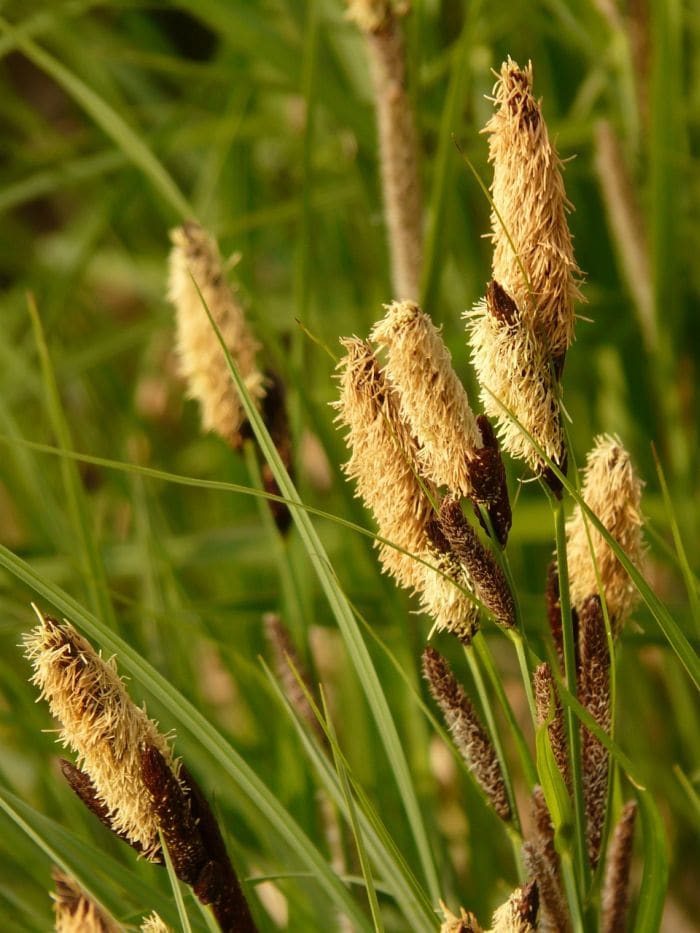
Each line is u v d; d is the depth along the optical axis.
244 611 0.51
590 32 0.63
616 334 0.67
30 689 0.54
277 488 0.44
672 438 0.59
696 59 0.71
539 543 0.64
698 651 0.48
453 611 0.37
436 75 0.58
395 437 0.36
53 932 0.43
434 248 0.48
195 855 0.36
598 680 0.37
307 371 0.52
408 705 0.50
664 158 0.55
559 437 0.36
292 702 0.43
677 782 0.55
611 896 0.39
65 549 0.54
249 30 0.61
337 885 0.39
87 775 0.36
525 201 0.35
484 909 0.49
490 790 0.38
